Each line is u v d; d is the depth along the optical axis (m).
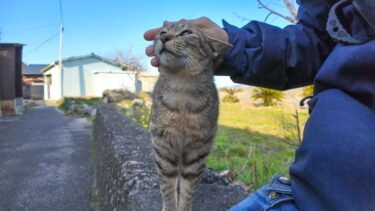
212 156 0.99
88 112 2.55
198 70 0.42
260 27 0.29
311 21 0.28
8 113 2.47
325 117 0.18
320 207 0.18
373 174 0.17
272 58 0.28
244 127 1.79
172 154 0.44
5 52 2.41
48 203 0.83
